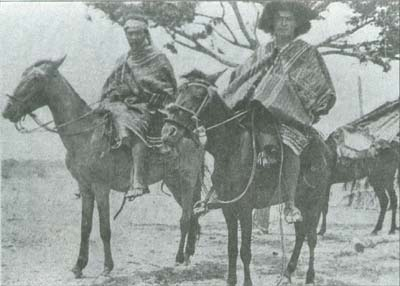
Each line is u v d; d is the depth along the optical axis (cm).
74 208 521
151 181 521
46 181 520
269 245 541
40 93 508
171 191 527
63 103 511
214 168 506
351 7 576
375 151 577
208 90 492
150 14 536
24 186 520
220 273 526
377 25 584
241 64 539
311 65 539
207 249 529
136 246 524
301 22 555
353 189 575
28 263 521
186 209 528
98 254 521
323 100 537
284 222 542
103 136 511
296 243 545
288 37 545
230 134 500
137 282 522
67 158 518
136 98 522
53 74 510
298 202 544
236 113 507
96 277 520
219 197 506
